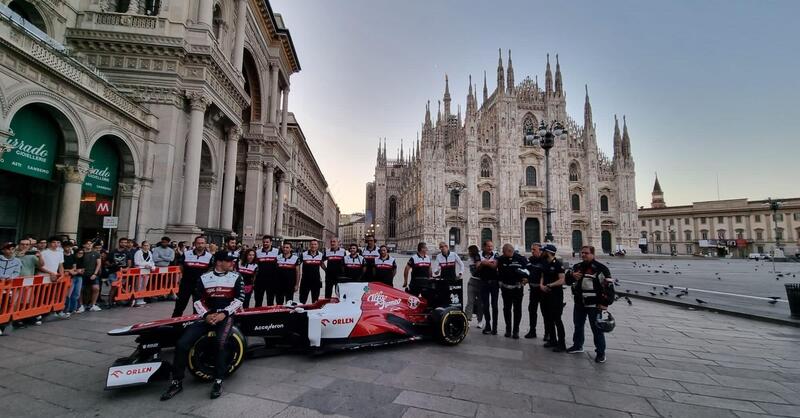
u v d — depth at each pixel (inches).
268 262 398.3
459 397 202.4
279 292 398.6
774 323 412.2
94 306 428.1
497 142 2664.9
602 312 269.4
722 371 252.2
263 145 1312.7
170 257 535.8
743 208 3587.6
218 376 201.9
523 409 189.0
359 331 289.1
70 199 558.9
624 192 2709.2
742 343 327.9
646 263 1852.9
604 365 263.3
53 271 378.6
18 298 333.1
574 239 2706.7
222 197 948.0
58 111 530.6
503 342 327.3
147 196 708.7
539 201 2630.4
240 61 986.7
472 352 292.7
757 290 713.0
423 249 400.8
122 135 652.7
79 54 707.4
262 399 196.9
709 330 380.8
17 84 465.7
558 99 2778.1
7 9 489.4
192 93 752.3
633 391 215.5
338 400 196.2
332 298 323.3
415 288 354.6
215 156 912.3
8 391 201.0
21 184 622.5
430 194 2561.5
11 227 608.1
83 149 574.9
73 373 229.9
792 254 3093.0
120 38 717.9
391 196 4446.4
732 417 183.5
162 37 727.1
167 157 725.9
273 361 262.8
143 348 218.8
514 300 342.0
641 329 385.1
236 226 1360.7
